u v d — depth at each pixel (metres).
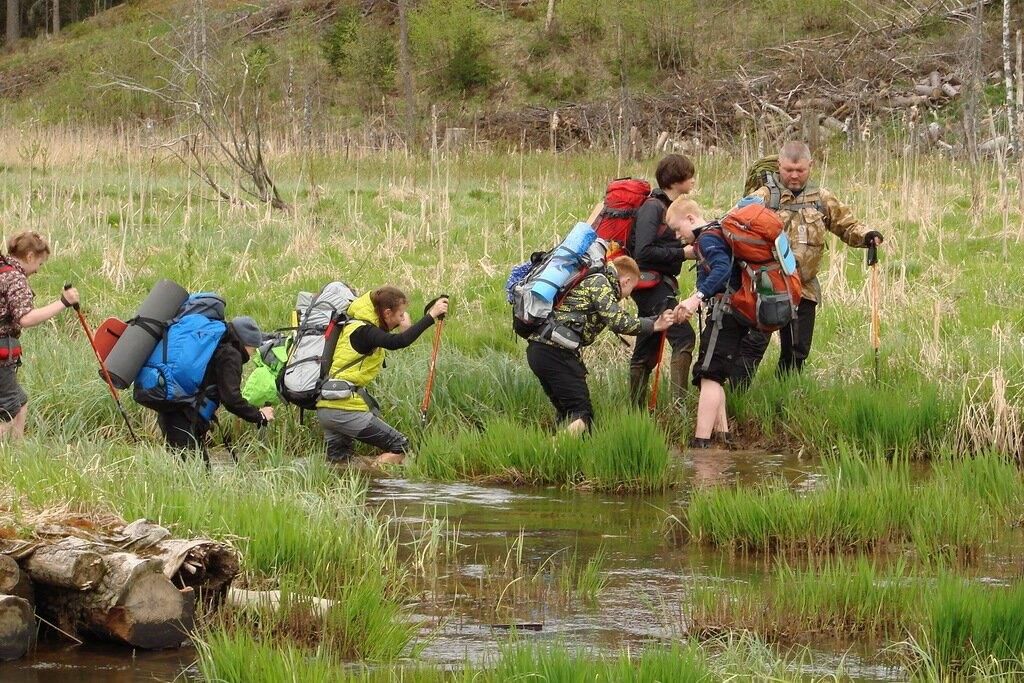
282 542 10.48
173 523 10.74
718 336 16.27
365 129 55.19
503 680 7.99
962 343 19.11
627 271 15.95
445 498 14.11
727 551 11.90
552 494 14.38
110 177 41.19
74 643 9.32
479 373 18.05
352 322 15.81
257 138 34.88
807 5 68.56
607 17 71.50
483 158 47.88
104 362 14.48
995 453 14.17
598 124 61.22
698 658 8.28
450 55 71.94
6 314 14.98
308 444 16.55
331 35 75.56
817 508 12.07
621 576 11.03
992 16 60.62
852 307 22.48
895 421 16.06
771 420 17.00
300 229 30.27
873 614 9.67
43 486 11.18
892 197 33.44
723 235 15.84
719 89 62.84
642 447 14.60
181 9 64.75
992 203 33.72
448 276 25.83
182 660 8.95
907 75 60.00
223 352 14.38
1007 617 8.86
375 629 9.20
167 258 27.50
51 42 99.75
